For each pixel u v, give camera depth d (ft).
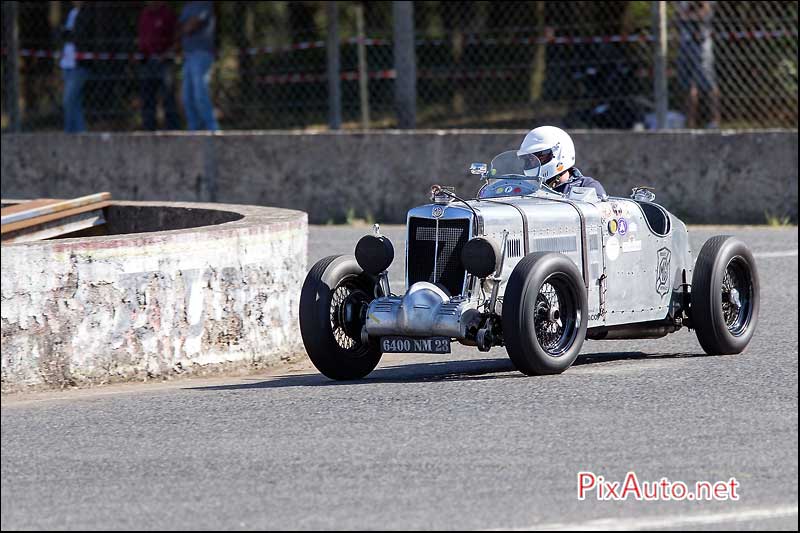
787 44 207.82
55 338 88.48
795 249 159.94
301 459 68.08
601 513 58.39
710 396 82.69
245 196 194.80
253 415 78.59
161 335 93.66
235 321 98.78
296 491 62.44
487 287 88.74
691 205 184.14
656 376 90.17
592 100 219.41
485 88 231.09
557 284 89.51
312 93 245.45
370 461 67.41
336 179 191.62
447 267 90.02
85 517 59.57
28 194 204.54
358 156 190.70
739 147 182.60
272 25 246.27
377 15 252.01
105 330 90.74
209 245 96.53
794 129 199.62
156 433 74.59
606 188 186.29
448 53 231.50
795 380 88.33
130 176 199.31
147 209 127.13
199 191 196.24
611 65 216.95
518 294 85.97
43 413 80.28
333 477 64.64
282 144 193.26
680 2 205.36
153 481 64.95
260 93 244.22
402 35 196.03
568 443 70.38
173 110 221.25
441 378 94.12
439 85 234.58
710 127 206.90
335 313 92.79
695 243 163.73
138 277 92.22
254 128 242.78
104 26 226.79
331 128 199.21
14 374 86.79
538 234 91.97
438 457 67.87
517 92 228.43
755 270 104.78
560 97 223.30
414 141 188.65
